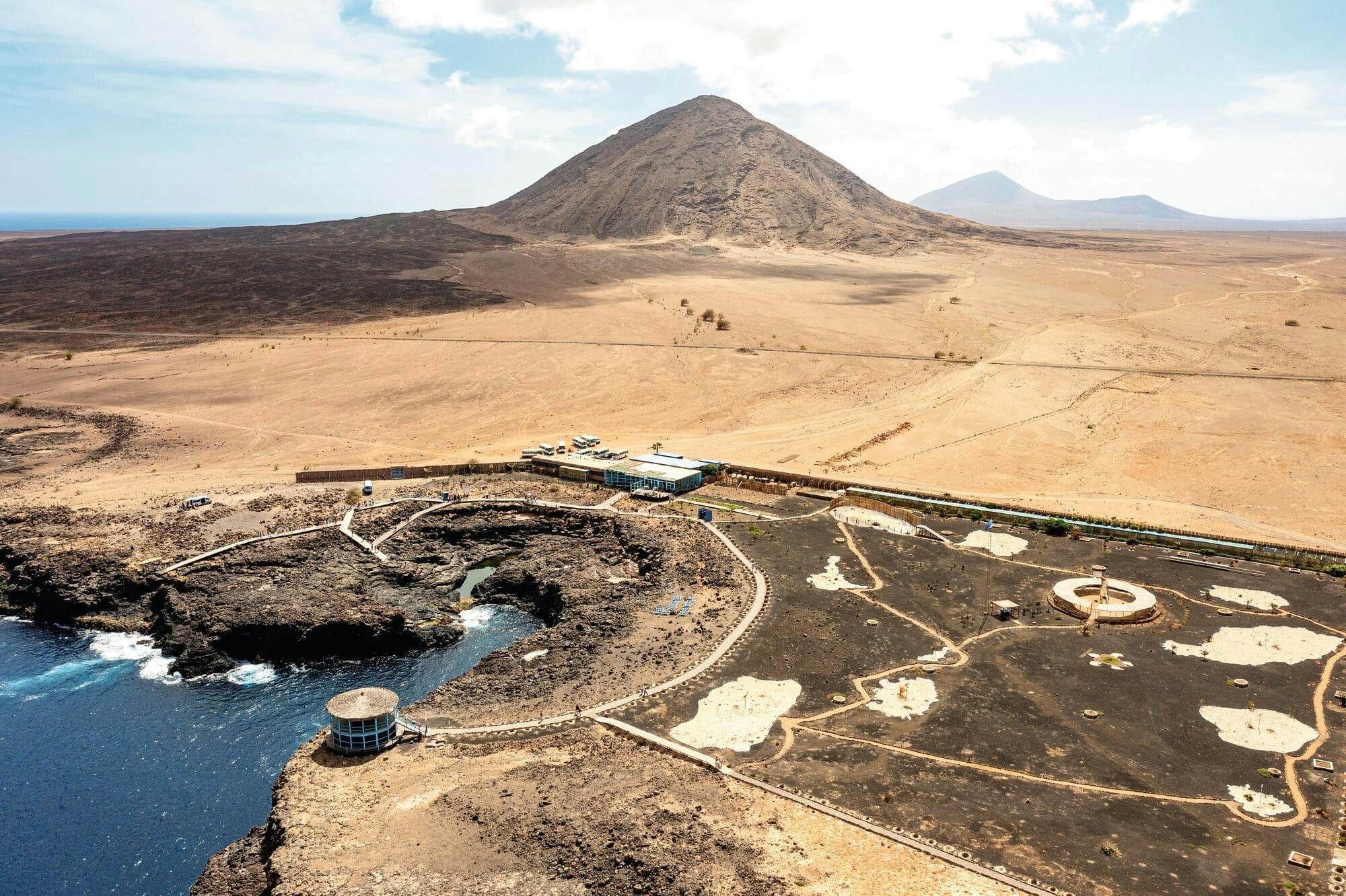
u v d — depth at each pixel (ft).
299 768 277.64
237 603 401.29
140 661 384.68
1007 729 296.51
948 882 225.35
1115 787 267.18
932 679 327.06
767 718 303.48
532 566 451.12
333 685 364.17
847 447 641.40
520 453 630.74
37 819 285.02
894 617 375.25
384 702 290.76
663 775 263.70
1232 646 351.05
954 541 458.91
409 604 423.23
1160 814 255.09
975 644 352.90
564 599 409.49
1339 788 266.16
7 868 264.52
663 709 309.22
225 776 305.73
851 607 384.27
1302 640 355.97
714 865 221.87
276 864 228.02
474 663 379.76
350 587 423.64
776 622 370.53
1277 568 425.28
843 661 340.80
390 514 495.82
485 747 287.89
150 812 288.10
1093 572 418.10
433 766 275.59
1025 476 581.53
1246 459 604.49
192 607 402.31
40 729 333.62
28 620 424.05
